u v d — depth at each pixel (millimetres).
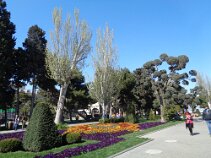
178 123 36156
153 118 48000
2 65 38688
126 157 11828
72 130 23516
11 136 20031
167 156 11844
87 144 15617
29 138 13461
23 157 11641
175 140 17453
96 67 42031
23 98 68250
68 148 13922
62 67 33438
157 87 44281
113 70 42344
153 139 18203
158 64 44000
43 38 48719
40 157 11219
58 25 33656
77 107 60250
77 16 34438
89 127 26016
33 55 46750
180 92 45562
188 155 11922
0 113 65375
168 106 42781
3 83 40031
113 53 42219
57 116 33688
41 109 14055
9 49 40906
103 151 13078
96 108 92438
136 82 54344
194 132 22766
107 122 34594
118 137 19125
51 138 14156
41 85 51000
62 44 33719
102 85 41625
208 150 13102
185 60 43625
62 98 34000
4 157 11609
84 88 59094
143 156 11992
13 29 41625
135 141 16578
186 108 49125
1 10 40719
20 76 45125
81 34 34469
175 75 43688
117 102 55656
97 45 42156
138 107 56344
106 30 42250
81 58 34500
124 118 37594
